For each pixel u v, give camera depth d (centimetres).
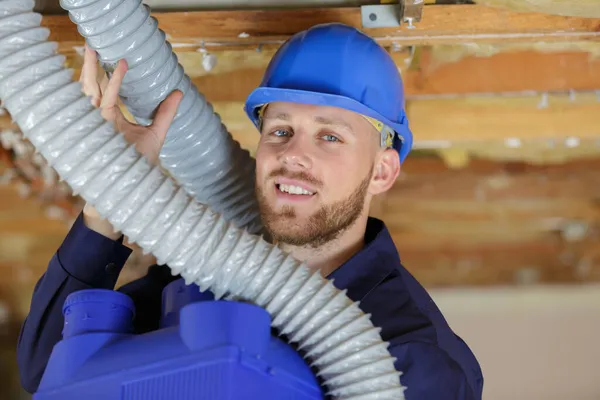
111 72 176
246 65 268
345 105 182
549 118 293
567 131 293
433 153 358
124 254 175
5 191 370
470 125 296
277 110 185
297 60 188
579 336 428
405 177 371
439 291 430
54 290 171
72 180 147
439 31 245
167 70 180
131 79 176
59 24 244
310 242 179
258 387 128
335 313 146
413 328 167
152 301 187
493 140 325
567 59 271
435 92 275
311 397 137
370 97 186
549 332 429
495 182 371
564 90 274
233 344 126
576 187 369
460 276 424
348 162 181
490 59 272
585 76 272
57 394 131
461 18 241
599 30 243
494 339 430
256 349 129
